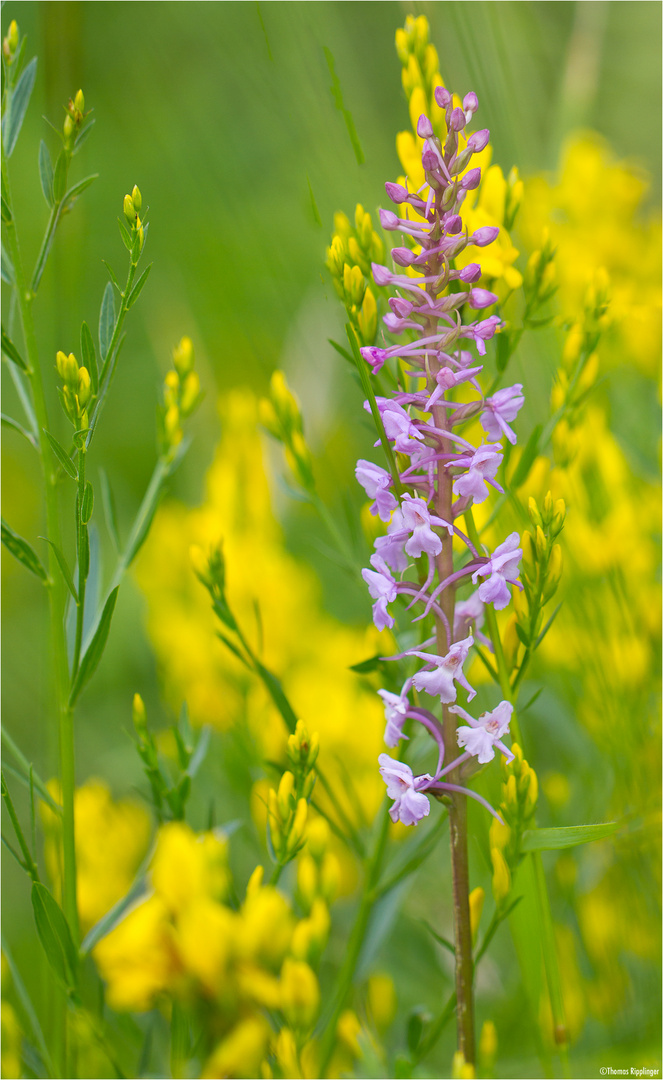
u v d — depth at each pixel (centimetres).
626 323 71
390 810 58
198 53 70
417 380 62
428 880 71
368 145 66
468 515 60
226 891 61
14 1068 60
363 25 66
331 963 68
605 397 74
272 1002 60
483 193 62
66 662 62
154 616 71
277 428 64
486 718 58
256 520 71
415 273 60
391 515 58
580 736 69
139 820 66
